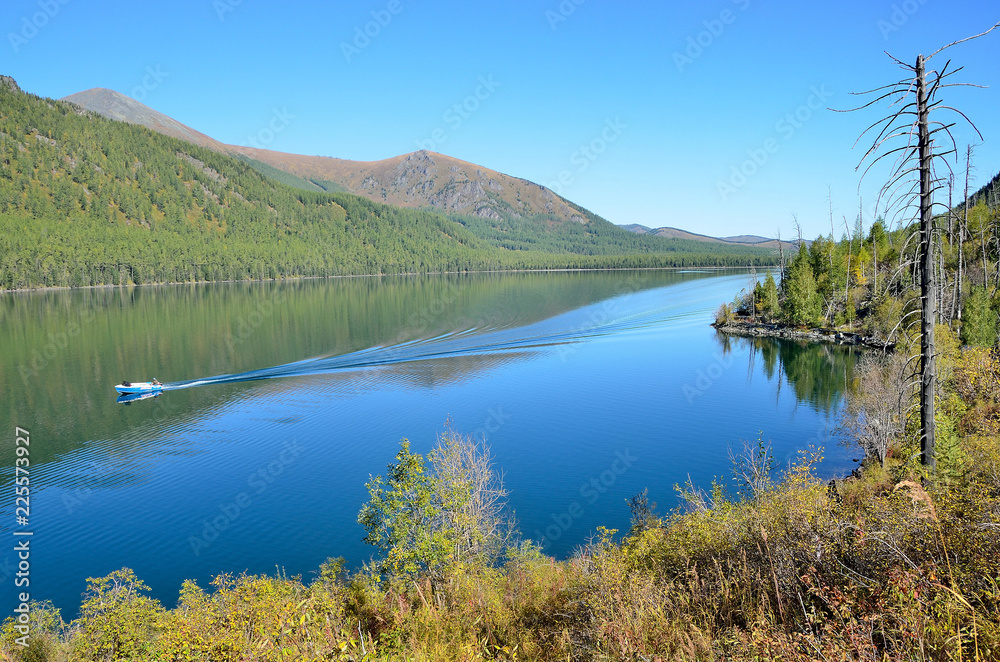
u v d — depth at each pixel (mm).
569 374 69500
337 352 82188
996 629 6273
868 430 35656
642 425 50031
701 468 40281
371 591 16000
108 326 102625
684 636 8773
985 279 62219
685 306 134250
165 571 29203
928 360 16062
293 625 9469
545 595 13375
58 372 70438
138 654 14727
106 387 63969
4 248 184375
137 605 17781
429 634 11859
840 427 46875
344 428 50500
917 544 8438
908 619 6559
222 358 78312
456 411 55031
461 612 12984
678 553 12992
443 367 73875
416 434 48656
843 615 7109
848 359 74000
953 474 17109
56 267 189000
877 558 8453
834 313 92562
